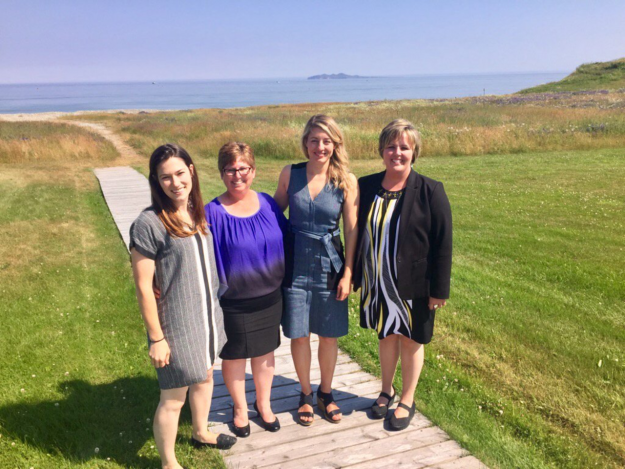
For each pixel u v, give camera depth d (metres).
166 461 2.52
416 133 2.63
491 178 12.37
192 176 2.24
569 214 8.79
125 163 17.22
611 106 25.73
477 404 3.33
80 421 3.11
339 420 3.02
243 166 2.47
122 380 3.65
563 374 3.73
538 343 4.24
